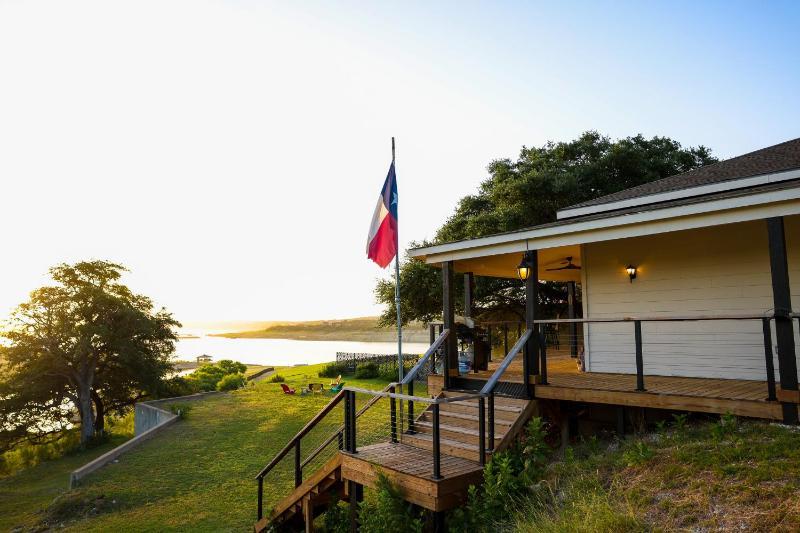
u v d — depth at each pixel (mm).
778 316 6289
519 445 6980
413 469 6555
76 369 31641
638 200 10289
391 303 28609
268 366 58594
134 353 33094
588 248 10898
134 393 38188
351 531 7320
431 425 8586
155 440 18797
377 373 31062
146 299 36656
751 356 8703
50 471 24078
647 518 4504
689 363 9391
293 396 26453
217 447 17328
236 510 11773
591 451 6961
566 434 8484
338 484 8492
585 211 11406
